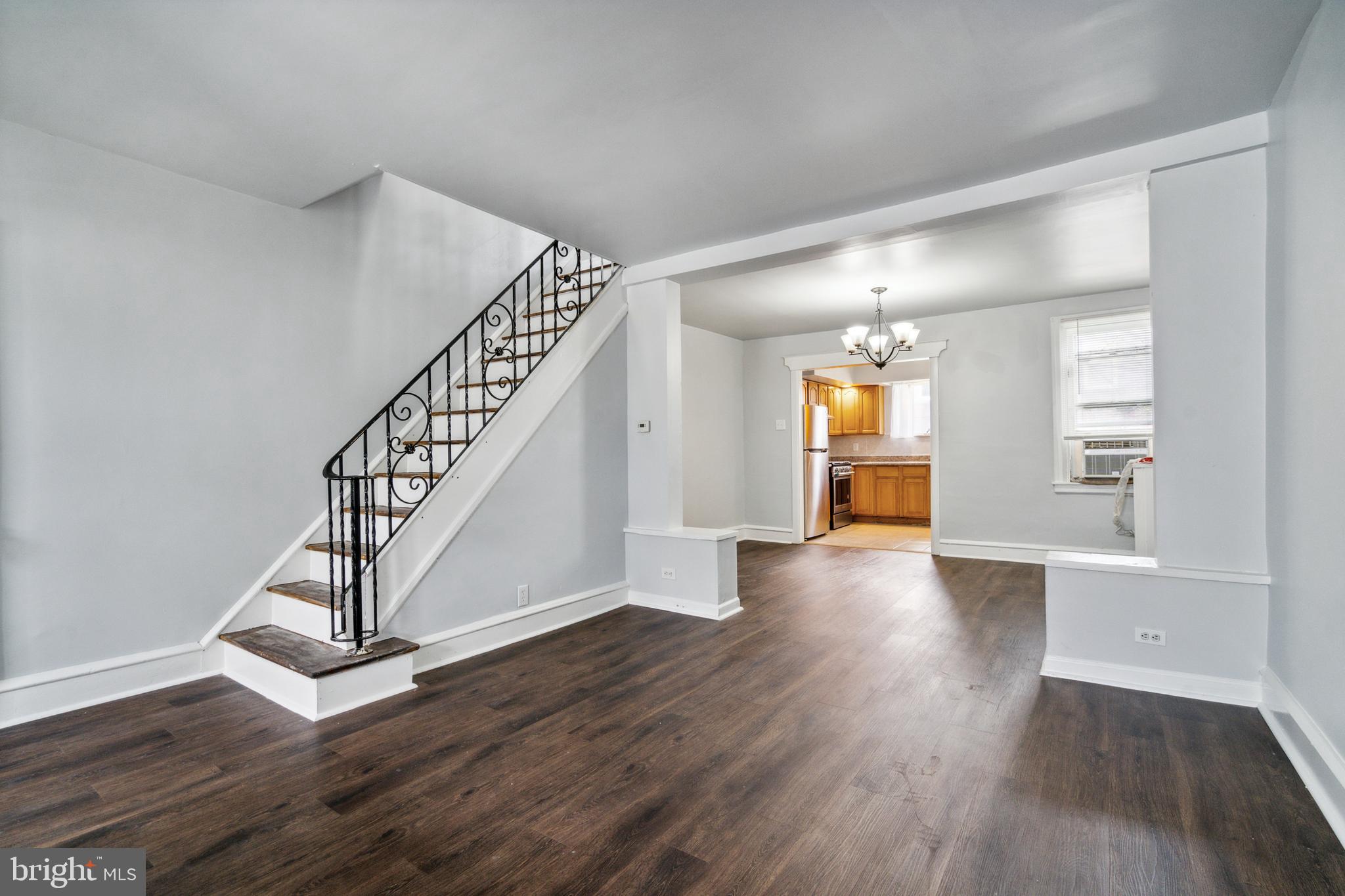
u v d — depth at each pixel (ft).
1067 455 18.49
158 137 8.30
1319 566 6.30
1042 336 18.81
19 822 5.85
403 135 8.30
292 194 10.21
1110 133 8.53
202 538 9.68
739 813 6.01
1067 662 9.49
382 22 6.02
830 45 6.55
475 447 11.09
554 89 7.27
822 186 10.05
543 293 14.90
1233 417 8.42
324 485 11.21
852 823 5.82
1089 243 13.19
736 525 24.36
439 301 13.47
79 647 8.51
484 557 11.16
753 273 15.30
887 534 26.50
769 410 24.45
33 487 8.16
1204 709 8.23
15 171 8.01
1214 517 8.55
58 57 6.53
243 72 6.84
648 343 14.32
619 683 9.43
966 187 10.15
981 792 6.32
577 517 13.16
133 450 8.98
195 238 9.61
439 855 5.39
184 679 9.41
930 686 9.23
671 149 8.79
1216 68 7.13
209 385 9.75
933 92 7.48
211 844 5.53
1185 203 8.69
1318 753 6.06
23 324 8.08
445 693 9.05
